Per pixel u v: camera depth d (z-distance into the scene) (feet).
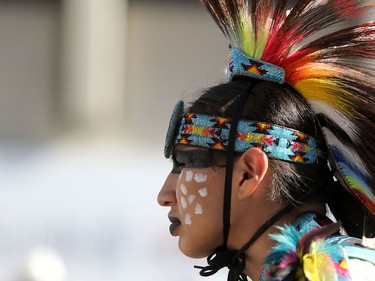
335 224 12.50
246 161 13.43
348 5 14.52
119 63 71.77
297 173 13.65
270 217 13.58
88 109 71.51
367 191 14.11
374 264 12.89
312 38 14.76
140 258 40.19
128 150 69.92
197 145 13.80
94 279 40.01
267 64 14.12
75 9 71.51
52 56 72.79
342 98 14.20
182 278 39.29
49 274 34.86
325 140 14.28
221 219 13.69
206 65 71.82
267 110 13.64
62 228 40.88
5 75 73.26
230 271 14.06
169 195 14.44
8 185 41.93
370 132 14.05
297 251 12.23
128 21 72.13
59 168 43.21
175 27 72.02
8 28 73.00
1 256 39.86
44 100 72.95
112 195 41.50
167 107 72.18
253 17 14.57
